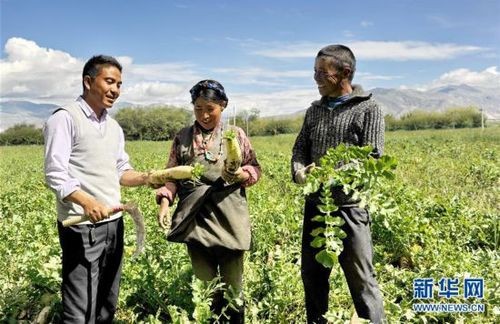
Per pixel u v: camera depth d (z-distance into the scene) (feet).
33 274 15.48
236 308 13.61
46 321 14.83
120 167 13.75
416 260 20.59
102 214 11.68
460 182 39.63
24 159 102.53
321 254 11.41
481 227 23.68
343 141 12.98
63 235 12.43
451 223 23.39
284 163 51.19
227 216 13.33
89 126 12.26
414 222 22.04
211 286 13.51
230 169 12.82
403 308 14.44
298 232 22.90
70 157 12.15
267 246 21.48
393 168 11.46
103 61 12.20
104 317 13.78
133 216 12.43
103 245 12.71
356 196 11.64
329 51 12.73
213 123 13.34
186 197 13.39
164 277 15.97
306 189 11.87
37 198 32.76
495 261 18.42
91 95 12.30
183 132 13.94
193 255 13.79
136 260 16.81
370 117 12.67
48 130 11.89
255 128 258.37
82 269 12.41
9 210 30.83
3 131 271.28
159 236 20.44
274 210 26.21
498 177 39.40
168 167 14.08
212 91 13.00
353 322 14.16
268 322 14.71
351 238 12.92
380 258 20.79
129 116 268.21
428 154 66.95
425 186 37.45
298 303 15.83
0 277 17.21
